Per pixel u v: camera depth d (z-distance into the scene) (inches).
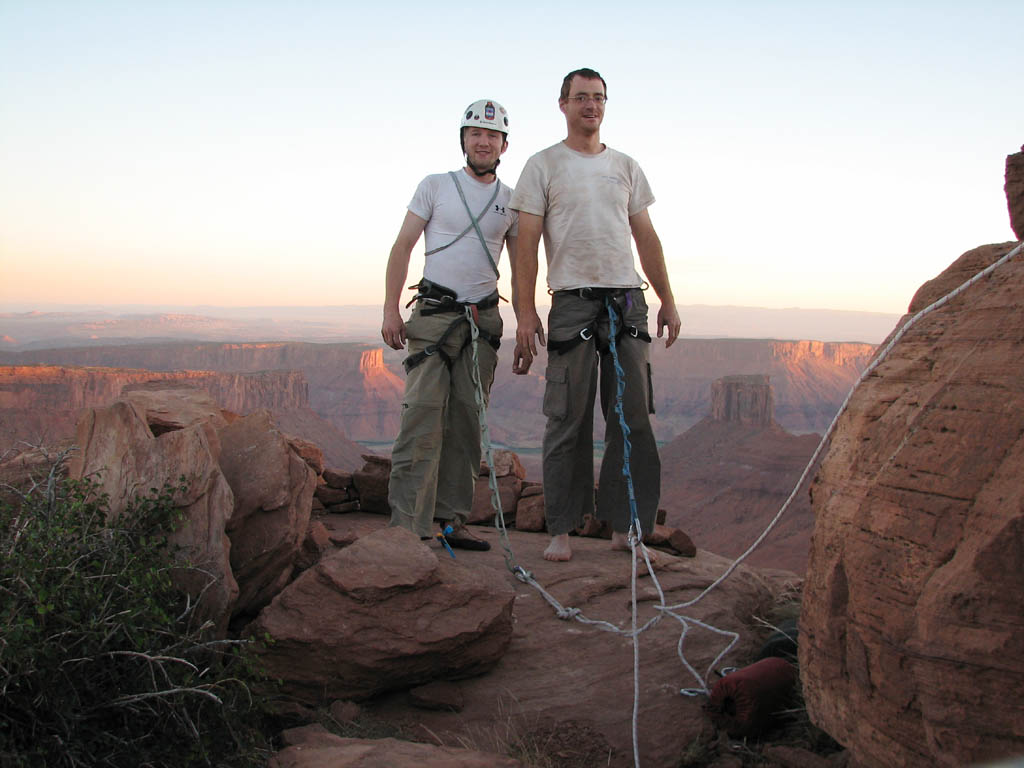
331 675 140.9
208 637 128.0
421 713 144.4
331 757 117.1
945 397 104.3
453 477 212.8
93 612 106.3
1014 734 87.8
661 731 140.3
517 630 168.1
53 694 98.4
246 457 163.5
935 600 93.3
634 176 205.2
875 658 102.0
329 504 244.1
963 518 95.1
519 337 200.4
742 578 204.1
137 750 102.8
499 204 206.5
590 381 202.1
